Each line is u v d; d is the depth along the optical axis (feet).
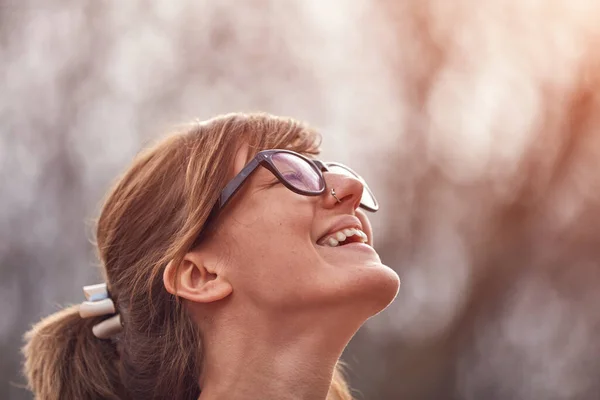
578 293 28.25
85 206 29.17
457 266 28.45
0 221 28.76
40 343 8.34
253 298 7.16
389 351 27.35
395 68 30.50
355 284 6.92
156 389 7.77
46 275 28.68
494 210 28.53
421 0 30.22
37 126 29.86
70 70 30.42
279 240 7.10
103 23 31.01
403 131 29.73
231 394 7.17
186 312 7.58
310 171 7.34
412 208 28.89
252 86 31.12
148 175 7.99
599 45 28.76
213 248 7.37
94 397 8.03
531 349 28.09
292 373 7.09
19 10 30.68
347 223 7.39
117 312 8.25
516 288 28.27
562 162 28.66
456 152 29.30
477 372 27.84
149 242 7.84
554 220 28.76
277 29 31.32
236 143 7.67
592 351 27.91
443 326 27.86
